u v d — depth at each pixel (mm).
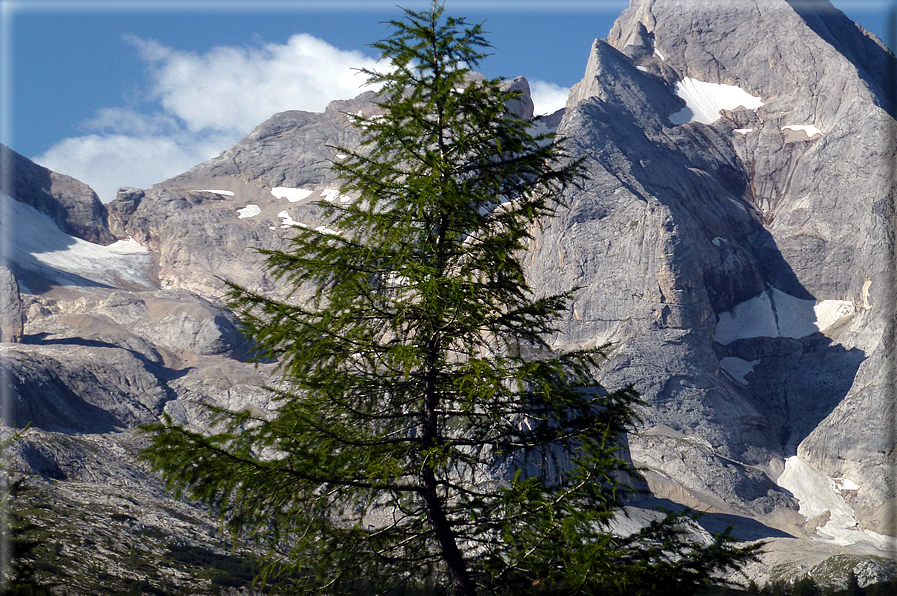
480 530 12234
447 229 13305
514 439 12992
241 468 11031
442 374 13367
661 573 10734
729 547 11211
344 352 12688
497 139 13547
